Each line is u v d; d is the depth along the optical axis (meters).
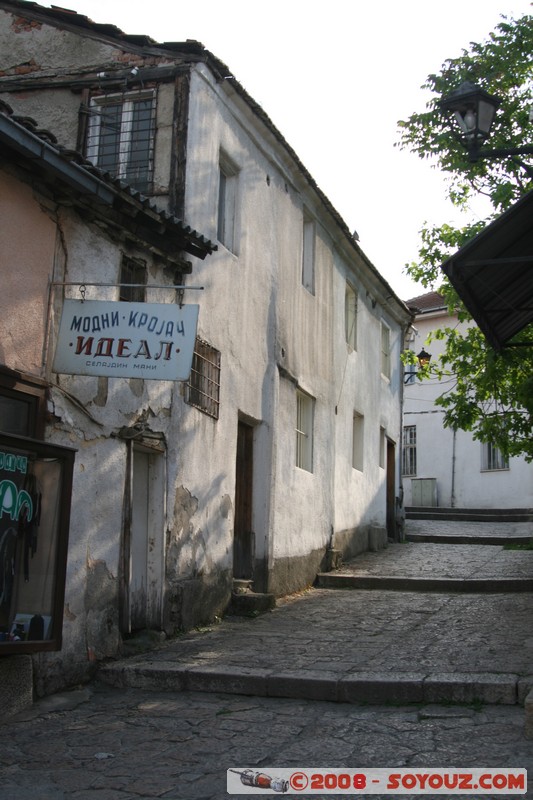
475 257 7.64
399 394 20.34
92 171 7.34
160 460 9.01
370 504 17.25
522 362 13.16
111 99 10.14
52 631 6.56
